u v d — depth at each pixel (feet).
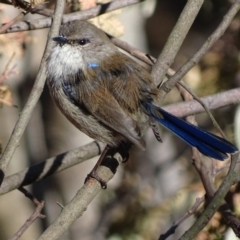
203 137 31.55
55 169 36.42
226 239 38.22
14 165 56.03
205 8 55.72
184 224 51.24
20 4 31.71
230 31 49.96
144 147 31.96
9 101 36.68
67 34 34.63
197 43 66.59
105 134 33.81
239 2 32.55
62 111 35.27
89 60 34.32
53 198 54.90
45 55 32.71
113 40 38.70
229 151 30.53
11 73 37.47
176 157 56.59
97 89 33.68
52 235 29.58
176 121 32.58
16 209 58.70
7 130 55.47
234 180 29.37
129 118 32.68
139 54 38.34
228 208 33.17
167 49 34.40
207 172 34.91
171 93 52.06
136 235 50.21
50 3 41.32
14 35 40.52
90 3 38.24
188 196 46.26
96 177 31.89
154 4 50.96
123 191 52.70
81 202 30.73
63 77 34.40
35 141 55.72
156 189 54.29
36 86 32.01
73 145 53.83
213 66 49.83
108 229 51.55
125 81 33.58
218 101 38.58
